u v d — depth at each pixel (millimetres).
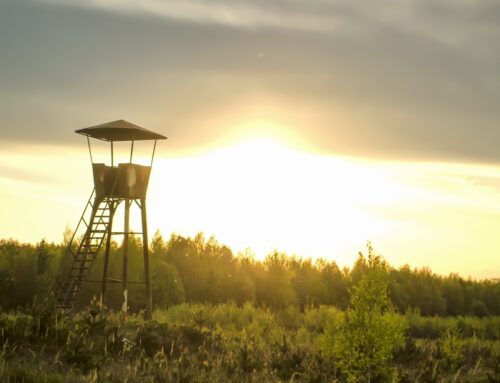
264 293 56719
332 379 18344
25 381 14805
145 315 36875
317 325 38500
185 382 16734
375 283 17938
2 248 42344
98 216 34375
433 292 73500
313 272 64625
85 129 34156
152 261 45594
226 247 60031
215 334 25438
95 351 18328
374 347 17688
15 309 34594
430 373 18766
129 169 34250
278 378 18641
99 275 42094
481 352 26609
